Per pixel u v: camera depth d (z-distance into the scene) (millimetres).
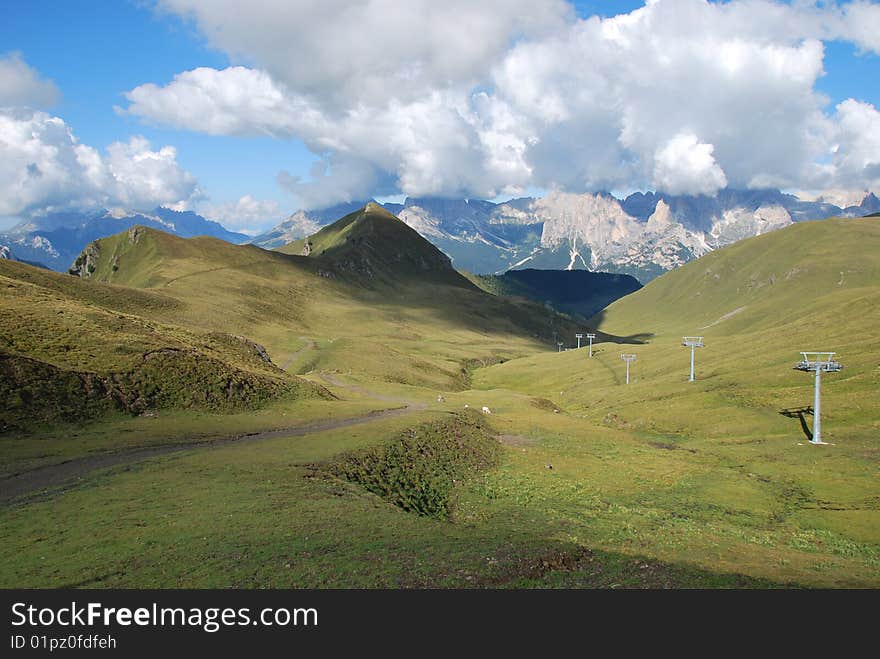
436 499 50250
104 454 48281
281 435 61969
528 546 32438
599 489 60219
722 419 101875
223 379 78750
